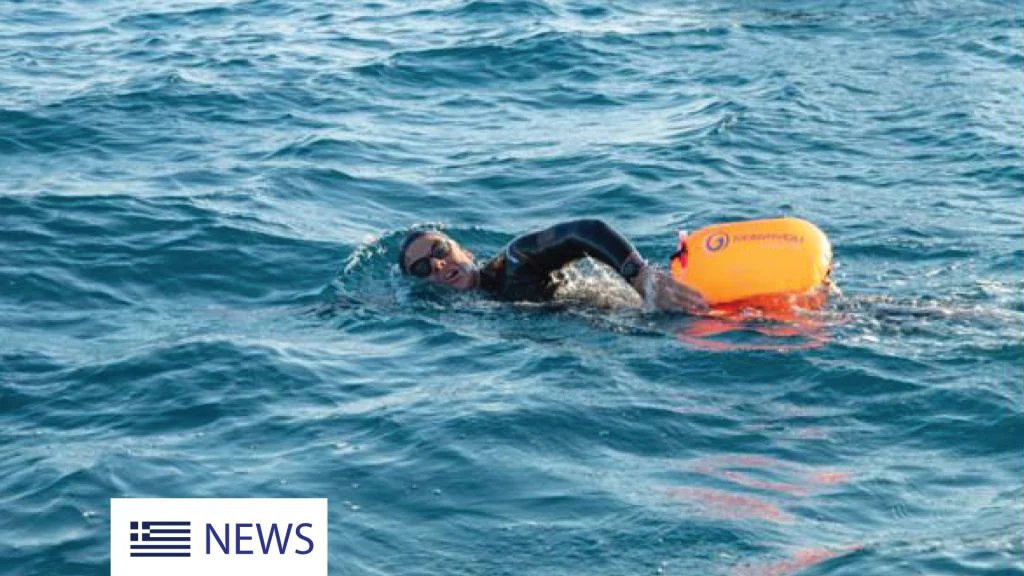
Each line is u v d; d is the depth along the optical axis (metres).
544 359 10.34
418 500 8.17
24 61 23.36
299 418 9.46
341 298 12.34
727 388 9.75
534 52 23.14
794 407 9.42
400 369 10.38
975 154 16.88
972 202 15.07
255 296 12.64
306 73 21.97
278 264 13.40
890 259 13.17
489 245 14.23
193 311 12.16
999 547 7.29
